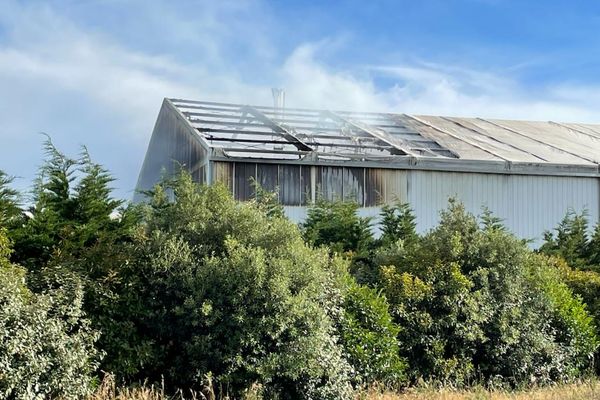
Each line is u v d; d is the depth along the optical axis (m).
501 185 21.44
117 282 10.55
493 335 12.80
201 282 10.51
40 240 11.23
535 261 13.80
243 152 18.88
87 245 11.84
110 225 12.41
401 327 12.00
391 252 14.03
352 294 11.89
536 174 21.78
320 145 20.56
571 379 13.17
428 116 28.42
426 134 24.31
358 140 21.52
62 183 12.13
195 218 11.41
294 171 19.28
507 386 12.45
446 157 20.95
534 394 11.62
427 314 12.27
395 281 12.55
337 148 20.75
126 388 10.07
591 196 22.42
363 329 11.61
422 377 12.11
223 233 11.27
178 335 10.73
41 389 9.17
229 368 10.28
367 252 15.31
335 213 16.59
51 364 9.27
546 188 21.92
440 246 13.30
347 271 12.49
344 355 11.33
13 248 11.15
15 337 8.84
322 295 11.25
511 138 25.56
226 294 10.47
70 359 9.38
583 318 13.89
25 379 8.93
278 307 10.38
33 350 9.03
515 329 12.84
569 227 19.25
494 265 13.08
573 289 15.12
